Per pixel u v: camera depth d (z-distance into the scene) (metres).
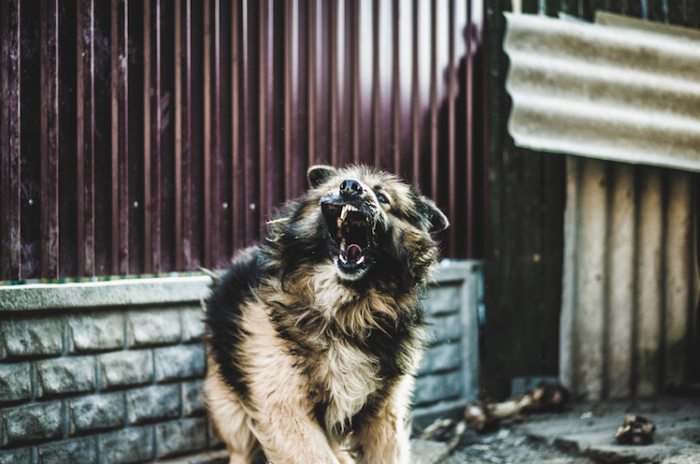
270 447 2.83
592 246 5.77
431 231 3.41
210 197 3.78
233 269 3.38
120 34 3.41
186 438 3.61
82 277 3.29
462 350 5.11
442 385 4.94
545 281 5.59
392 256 2.99
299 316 2.83
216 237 3.81
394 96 4.74
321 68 4.32
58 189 3.22
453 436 4.56
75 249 3.28
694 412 5.03
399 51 4.75
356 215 2.96
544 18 5.35
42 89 3.15
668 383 6.09
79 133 3.27
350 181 2.71
